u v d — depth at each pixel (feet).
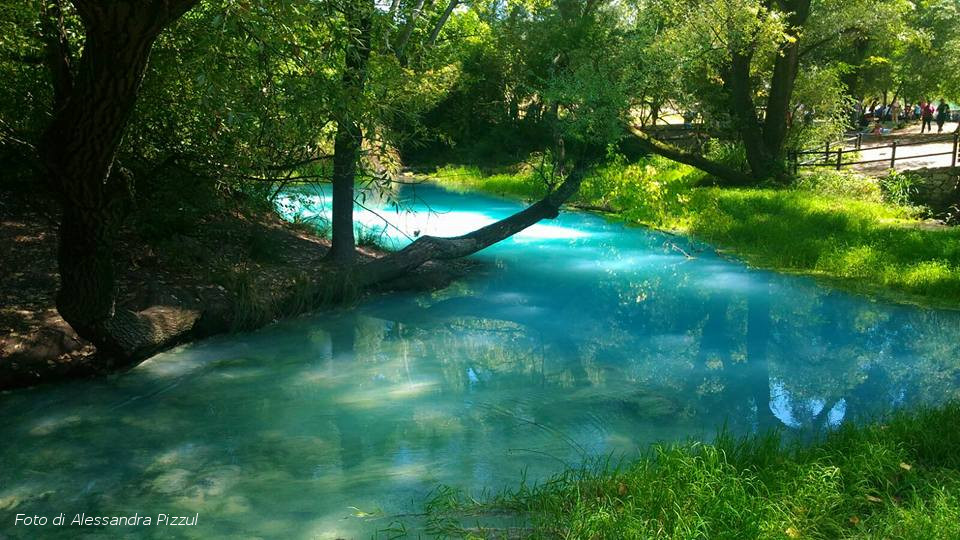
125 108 20.71
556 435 24.63
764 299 42.29
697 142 97.04
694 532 16.46
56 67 22.91
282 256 41.91
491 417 26.20
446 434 24.66
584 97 46.37
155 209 37.04
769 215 60.85
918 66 131.64
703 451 20.90
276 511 19.49
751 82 91.76
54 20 25.98
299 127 28.71
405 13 35.58
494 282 46.39
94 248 24.34
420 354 33.30
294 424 25.39
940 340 34.86
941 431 21.53
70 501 20.07
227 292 35.32
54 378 28.35
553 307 41.27
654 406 27.40
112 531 18.51
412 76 32.96
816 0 81.15
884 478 19.24
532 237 61.00
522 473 21.70
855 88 128.57
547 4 67.97
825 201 66.03
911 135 118.32
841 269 46.39
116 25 18.43
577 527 16.88
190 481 21.25
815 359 32.89
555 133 49.83
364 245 49.80
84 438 24.00
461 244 44.45
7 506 19.76
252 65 26.48
